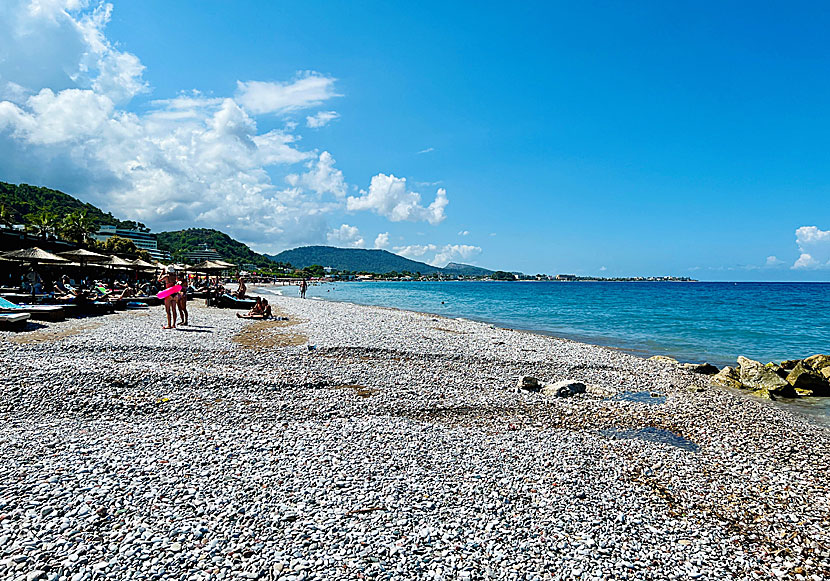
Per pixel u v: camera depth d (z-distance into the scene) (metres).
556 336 27.94
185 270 38.22
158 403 9.92
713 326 34.34
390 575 4.86
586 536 5.82
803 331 31.62
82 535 5.14
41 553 4.78
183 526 5.40
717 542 5.95
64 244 38.28
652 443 9.32
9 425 8.20
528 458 8.12
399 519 5.89
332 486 6.59
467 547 5.45
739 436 9.94
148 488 6.20
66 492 5.97
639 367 16.94
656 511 6.62
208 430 8.50
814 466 8.47
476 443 8.71
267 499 6.12
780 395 13.76
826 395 14.04
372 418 9.80
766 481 7.76
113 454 7.17
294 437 8.40
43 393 9.97
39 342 14.89
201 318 24.84
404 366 15.08
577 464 8.00
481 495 6.69
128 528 5.32
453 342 20.61
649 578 5.13
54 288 26.55
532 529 5.91
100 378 11.24
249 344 17.33
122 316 23.77
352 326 24.89
